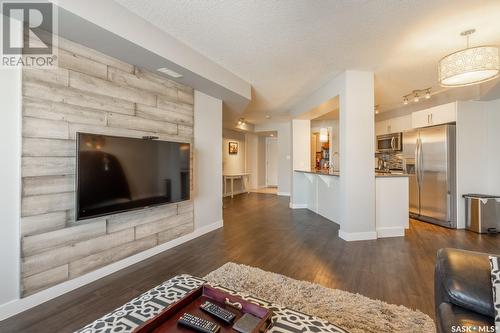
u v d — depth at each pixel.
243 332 1.03
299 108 5.48
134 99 2.77
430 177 4.49
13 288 1.88
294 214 5.36
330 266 2.66
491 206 3.89
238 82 3.82
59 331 1.68
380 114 6.32
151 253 2.99
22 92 1.92
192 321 1.08
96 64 2.40
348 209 3.55
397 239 3.60
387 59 3.15
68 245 2.21
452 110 4.26
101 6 1.97
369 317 1.75
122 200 2.47
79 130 2.27
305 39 2.66
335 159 7.35
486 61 2.21
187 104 3.54
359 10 2.15
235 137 8.73
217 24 2.39
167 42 2.56
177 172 3.17
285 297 2.01
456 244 3.37
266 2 2.05
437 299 1.34
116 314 1.21
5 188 1.85
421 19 2.28
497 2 2.03
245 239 3.62
